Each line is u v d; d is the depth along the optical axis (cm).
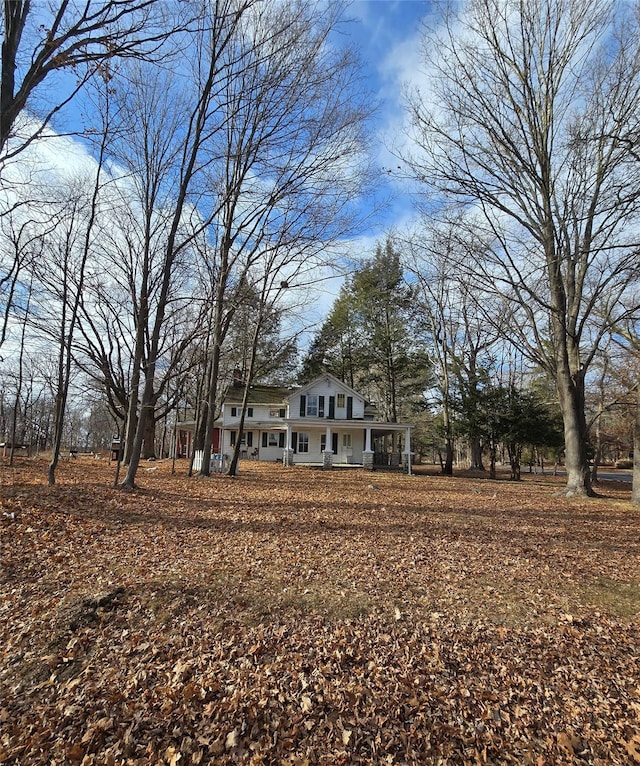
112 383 2419
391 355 3706
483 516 1092
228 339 2600
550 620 495
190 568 593
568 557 726
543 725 344
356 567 631
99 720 339
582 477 1673
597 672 406
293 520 938
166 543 715
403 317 3675
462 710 356
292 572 597
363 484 1820
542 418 2705
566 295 1761
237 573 583
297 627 462
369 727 338
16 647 419
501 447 4478
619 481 3203
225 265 1698
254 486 1541
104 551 657
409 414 4666
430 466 4406
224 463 2356
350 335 4122
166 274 1260
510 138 1603
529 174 1625
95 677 384
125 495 1114
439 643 442
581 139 1055
